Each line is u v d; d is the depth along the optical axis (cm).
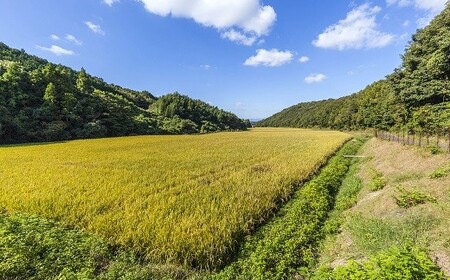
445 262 651
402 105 3784
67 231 1009
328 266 812
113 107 8681
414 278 553
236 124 16025
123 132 8231
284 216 1285
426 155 1723
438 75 3012
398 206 1066
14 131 5678
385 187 1444
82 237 956
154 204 1284
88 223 1080
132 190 1537
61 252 842
